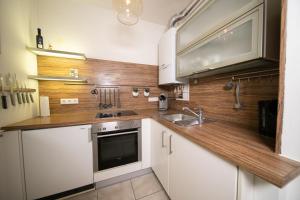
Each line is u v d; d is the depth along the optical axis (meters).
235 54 0.97
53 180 1.31
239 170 0.62
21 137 1.18
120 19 2.02
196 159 0.91
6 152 1.13
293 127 0.59
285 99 0.61
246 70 1.14
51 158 1.29
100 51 1.99
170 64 1.86
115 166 1.60
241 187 0.61
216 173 0.75
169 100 2.45
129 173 1.70
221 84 1.40
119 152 1.62
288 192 0.65
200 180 0.87
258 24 0.77
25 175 1.21
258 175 0.53
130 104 2.22
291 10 0.58
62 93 1.80
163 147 1.40
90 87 1.95
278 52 0.81
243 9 0.84
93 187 1.52
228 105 1.32
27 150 1.20
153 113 1.91
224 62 1.02
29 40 1.49
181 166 1.09
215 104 1.48
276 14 0.79
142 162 1.73
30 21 1.52
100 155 1.51
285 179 0.47
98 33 1.96
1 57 1.08
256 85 1.08
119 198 1.40
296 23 0.57
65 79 1.62
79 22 1.85
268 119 0.90
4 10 1.13
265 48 0.76
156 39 2.37
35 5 1.62
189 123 1.35
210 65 1.17
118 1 1.80
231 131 1.04
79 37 1.86
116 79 2.10
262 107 0.93
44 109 1.60
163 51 2.05
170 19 2.11
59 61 1.76
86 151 1.43
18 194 1.18
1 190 1.10
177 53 1.73
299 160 0.57
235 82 1.25
